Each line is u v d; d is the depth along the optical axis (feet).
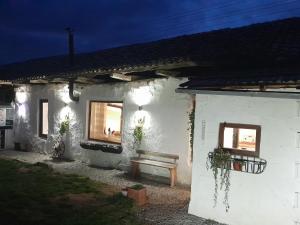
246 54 25.68
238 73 23.61
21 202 22.77
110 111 39.14
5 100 54.44
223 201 22.22
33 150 49.11
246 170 21.24
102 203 24.21
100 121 40.32
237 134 22.16
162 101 32.89
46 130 48.16
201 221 22.38
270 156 20.56
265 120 20.80
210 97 23.00
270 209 20.49
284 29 29.25
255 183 21.03
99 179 33.09
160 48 38.22
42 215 20.63
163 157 32.53
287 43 25.73
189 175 30.55
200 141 23.43
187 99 30.94
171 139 32.04
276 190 20.31
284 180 20.07
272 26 31.37
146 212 23.80
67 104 43.39
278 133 20.35
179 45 36.37
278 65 24.89
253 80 20.10
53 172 33.55
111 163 37.96
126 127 36.22
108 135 39.37
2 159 39.40
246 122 21.52
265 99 20.81
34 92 49.21
